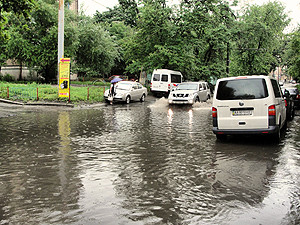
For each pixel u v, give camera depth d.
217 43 33.41
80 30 40.72
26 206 4.13
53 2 37.19
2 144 8.30
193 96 20.30
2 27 11.08
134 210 3.99
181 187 4.90
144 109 18.69
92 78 50.06
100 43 42.22
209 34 32.28
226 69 36.88
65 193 4.62
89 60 43.38
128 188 4.86
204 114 16.05
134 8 43.41
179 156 7.01
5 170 5.86
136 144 8.39
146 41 32.22
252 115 8.30
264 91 8.26
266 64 48.81
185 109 18.77
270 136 8.56
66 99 20.92
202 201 4.30
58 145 8.21
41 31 35.56
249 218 3.73
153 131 10.61
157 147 8.01
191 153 7.32
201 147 8.01
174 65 31.41
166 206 4.12
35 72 44.38
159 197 4.46
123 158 6.82
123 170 5.88
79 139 9.08
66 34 34.78
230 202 4.25
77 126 11.63
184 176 5.49
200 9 31.11
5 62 39.25
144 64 31.69
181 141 8.84
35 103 19.75
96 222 3.64
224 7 35.06
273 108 8.16
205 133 10.23
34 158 6.80
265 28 41.81
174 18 32.12
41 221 3.67
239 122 8.39
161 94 30.02
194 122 12.94
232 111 8.47
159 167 6.09
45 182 5.14
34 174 5.60
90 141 8.79
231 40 36.69
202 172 5.73
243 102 8.34
